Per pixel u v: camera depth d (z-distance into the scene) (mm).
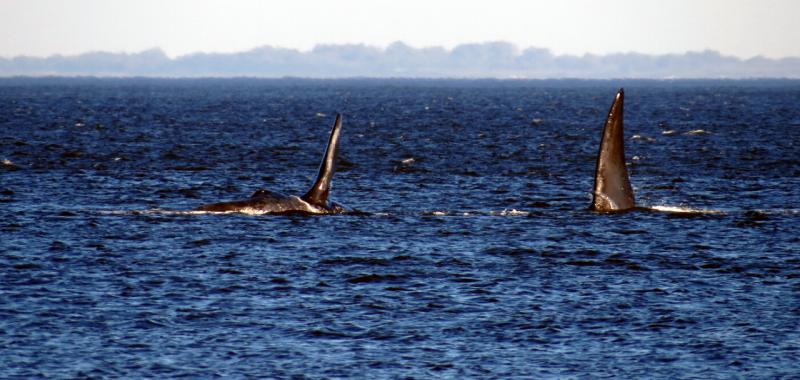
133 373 61000
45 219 107312
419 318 72062
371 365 62906
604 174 112438
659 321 71500
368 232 101750
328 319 71562
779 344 66688
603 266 87625
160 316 71688
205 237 97625
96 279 81188
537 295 78062
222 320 71062
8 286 78375
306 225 104188
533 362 63562
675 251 93438
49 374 60469
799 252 93625
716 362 63500
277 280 81875
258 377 60750
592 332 69125
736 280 82938
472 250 93750
